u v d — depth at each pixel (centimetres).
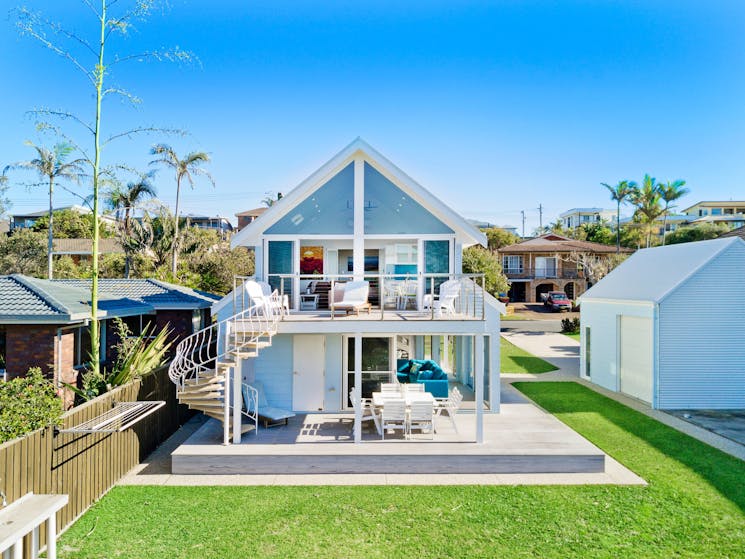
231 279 3528
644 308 1538
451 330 1102
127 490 893
